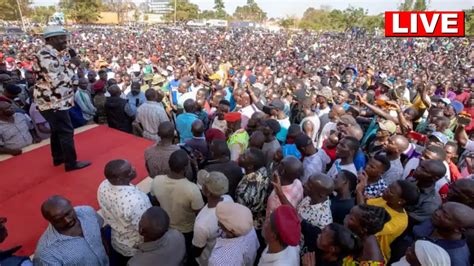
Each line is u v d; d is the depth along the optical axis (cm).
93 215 282
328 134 525
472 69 1823
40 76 378
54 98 386
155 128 571
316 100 699
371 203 322
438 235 264
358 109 659
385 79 1121
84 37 4016
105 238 317
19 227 321
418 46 3781
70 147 420
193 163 405
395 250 304
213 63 1827
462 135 498
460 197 307
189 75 1068
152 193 342
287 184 342
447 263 213
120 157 482
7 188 381
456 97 1023
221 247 262
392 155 418
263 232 254
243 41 4300
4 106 456
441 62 2400
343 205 329
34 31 4538
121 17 8912
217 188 292
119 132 584
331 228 243
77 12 7344
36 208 350
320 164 422
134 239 300
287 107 758
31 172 420
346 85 1067
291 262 240
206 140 489
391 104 549
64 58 401
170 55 2375
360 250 246
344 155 394
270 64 1906
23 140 481
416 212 324
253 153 352
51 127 413
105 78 847
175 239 271
